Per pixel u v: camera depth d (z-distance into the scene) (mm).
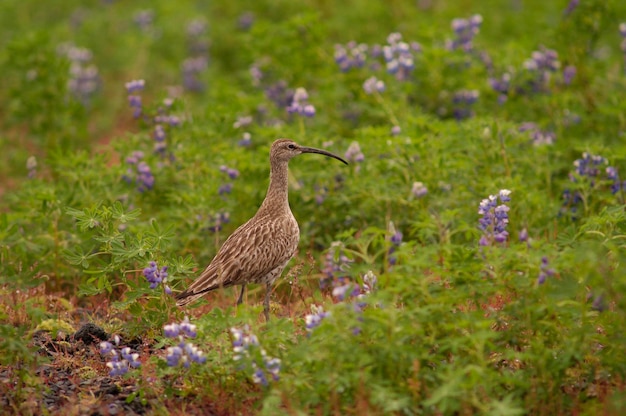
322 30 20281
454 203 14641
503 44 21734
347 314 9742
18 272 11883
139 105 16766
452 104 19125
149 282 11594
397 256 10609
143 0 30562
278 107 19938
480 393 9586
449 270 10133
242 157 15883
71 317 13281
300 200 15508
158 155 16422
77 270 14062
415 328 9711
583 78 18844
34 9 30031
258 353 9766
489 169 15234
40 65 20312
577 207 15211
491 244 10727
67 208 12188
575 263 9883
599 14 19047
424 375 9742
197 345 10766
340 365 9586
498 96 18797
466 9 25906
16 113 20031
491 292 10125
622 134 16734
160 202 15898
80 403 10477
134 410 10422
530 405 9805
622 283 9648
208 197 14906
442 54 19203
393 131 16234
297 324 10852
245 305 10602
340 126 18734
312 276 13656
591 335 10008
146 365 10906
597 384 10117
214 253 14672
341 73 19500
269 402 9328
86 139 20625
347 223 15320
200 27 26766
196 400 10477
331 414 9625
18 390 10398
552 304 9961
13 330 10516
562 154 16531
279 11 25969
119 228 14328
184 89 24984
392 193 14789
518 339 10312
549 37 19406
